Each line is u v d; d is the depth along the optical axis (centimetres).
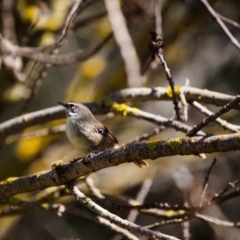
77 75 1479
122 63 1432
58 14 1311
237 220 1531
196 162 1503
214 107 1584
